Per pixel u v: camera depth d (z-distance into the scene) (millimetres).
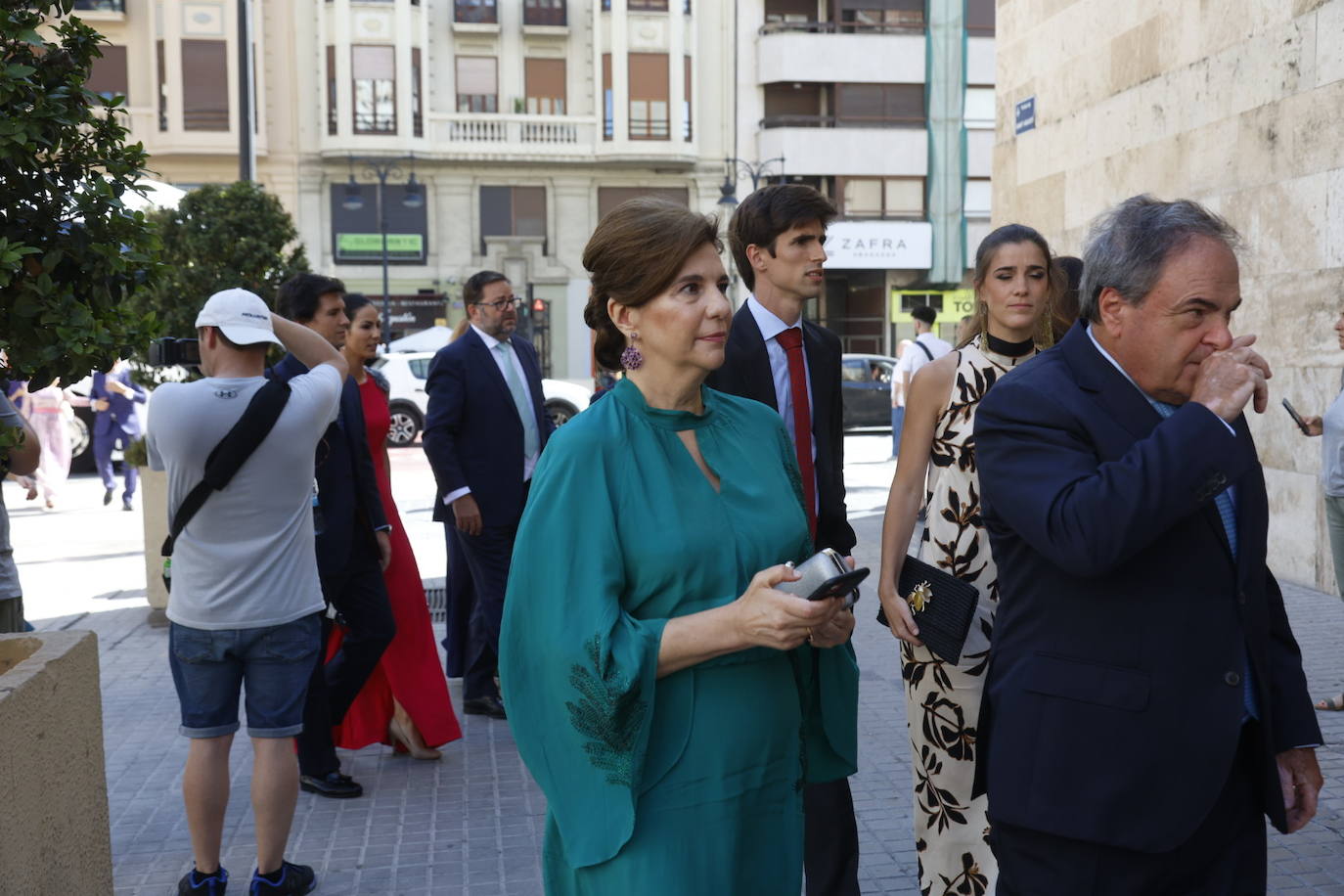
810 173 35031
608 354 2234
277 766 3652
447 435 5297
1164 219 2041
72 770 2531
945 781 3199
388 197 34344
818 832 3248
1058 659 2086
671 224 2062
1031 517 2023
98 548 10719
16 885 2217
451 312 34781
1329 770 4484
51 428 13297
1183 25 8352
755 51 35156
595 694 1914
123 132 2977
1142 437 2057
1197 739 1997
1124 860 2043
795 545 2154
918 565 3043
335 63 33469
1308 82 7125
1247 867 2137
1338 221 6934
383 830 4297
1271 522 7848
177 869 3982
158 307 8281
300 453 3600
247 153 13430
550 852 2092
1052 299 3221
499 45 34875
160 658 6770
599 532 1979
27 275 2838
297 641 3641
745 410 2258
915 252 35219
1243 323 7930
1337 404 5039
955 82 35031
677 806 1979
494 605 5402
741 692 2041
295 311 4426
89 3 32562
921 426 3227
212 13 32531
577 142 35000
